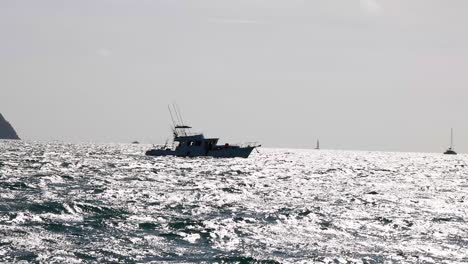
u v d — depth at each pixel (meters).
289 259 37.84
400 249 42.22
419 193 90.75
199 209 61.34
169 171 123.81
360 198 78.25
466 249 42.84
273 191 86.12
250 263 36.50
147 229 47.00
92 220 49.91
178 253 38.69
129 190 78.38
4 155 172.12
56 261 34.84
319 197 78.69
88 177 99.06
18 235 41.34
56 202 57.84
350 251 41.09
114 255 37.19
